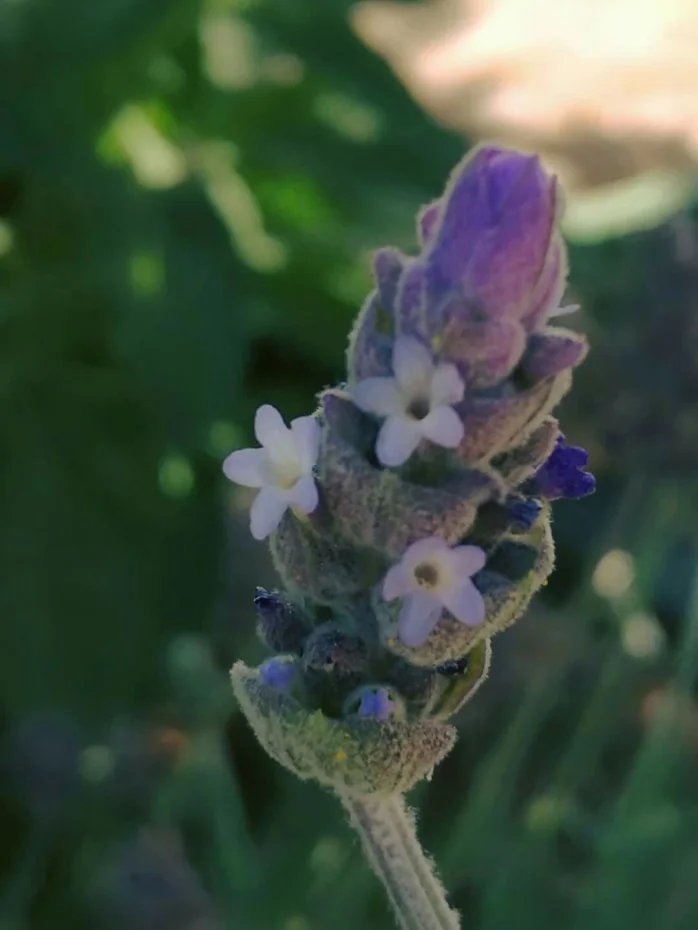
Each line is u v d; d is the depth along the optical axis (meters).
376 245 0.28
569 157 0.55
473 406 0.09
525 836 0.22
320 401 0.10
